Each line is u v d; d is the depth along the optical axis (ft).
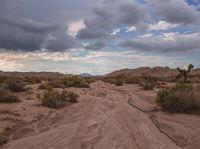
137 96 98.89
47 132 41.83
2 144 35.96
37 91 110.63
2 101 75.31
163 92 70.49
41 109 65.41
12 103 74.08
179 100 60.18
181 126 45.78
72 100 80.12
